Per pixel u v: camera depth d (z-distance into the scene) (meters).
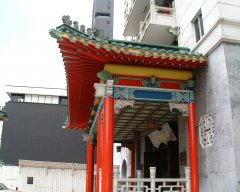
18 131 41.16
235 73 10.13
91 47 9.66
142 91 11.45
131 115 16.20
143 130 19.88
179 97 11.77
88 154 19.09
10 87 44.28
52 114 42.47
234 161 9.23
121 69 11.20
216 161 10.20
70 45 9.44
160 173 17.80
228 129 9.67
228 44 10.42
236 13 10.91
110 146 10.63
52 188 33.09
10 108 41.81
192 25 13.57
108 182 10.32
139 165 21.19
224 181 9.64
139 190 10.78
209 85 10.98
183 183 12.61
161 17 16.48
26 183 32.88
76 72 11.38
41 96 44.97
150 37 17.69
